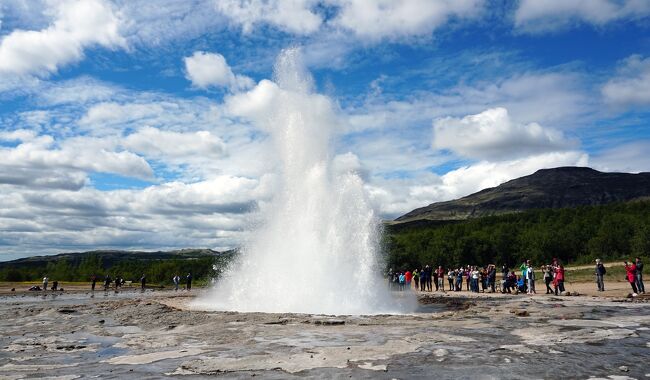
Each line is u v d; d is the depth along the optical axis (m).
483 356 10.09
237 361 9.95
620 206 127.56
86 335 14.75
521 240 106.62
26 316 20.75
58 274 98.75
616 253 84.38
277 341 12.24
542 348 10.91
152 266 102.88
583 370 8.80
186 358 10.44
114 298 37.03
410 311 20.88
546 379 8.18
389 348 11.05
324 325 15.27
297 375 8.70
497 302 23.86
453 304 23.56
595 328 13.89
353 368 9.14
